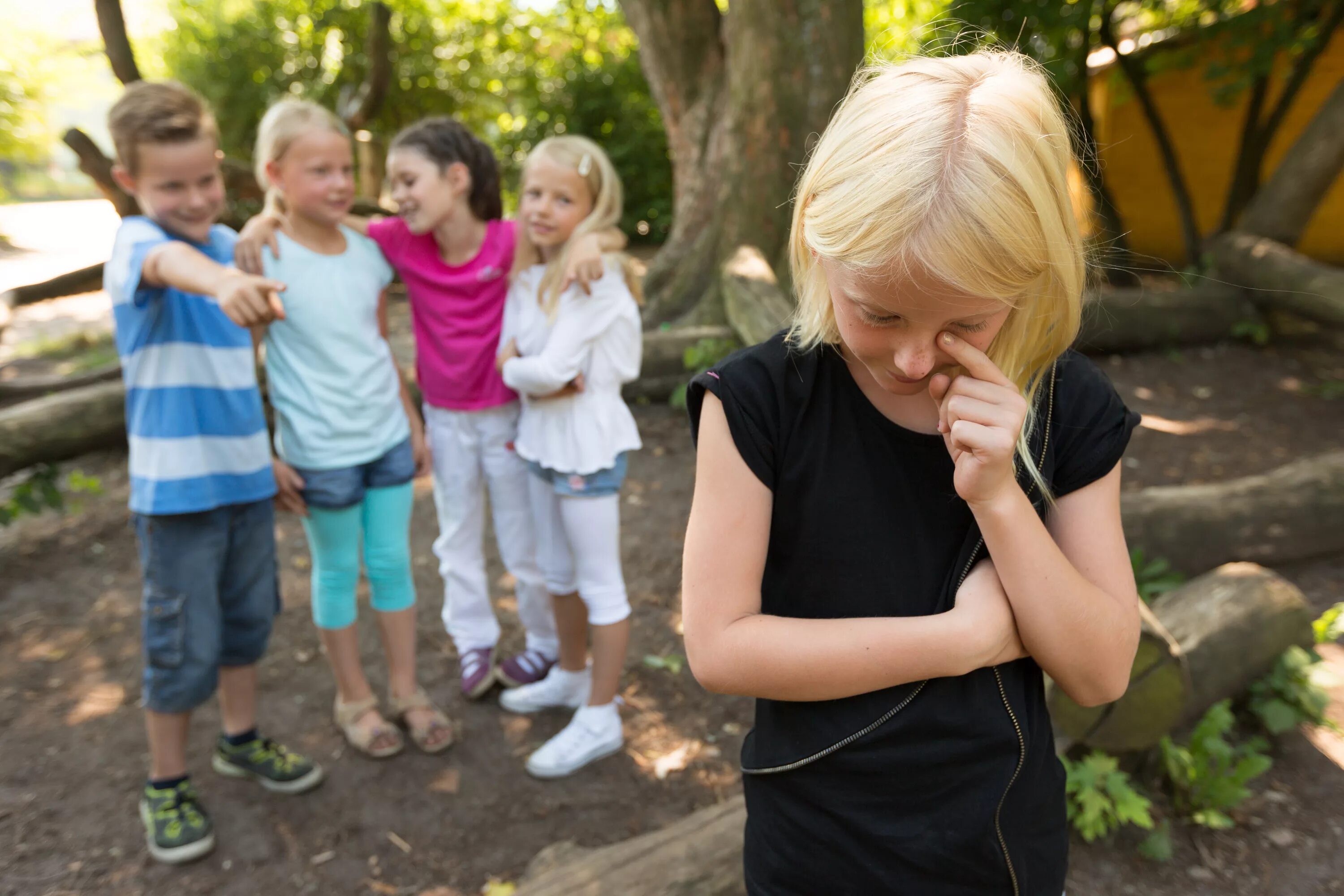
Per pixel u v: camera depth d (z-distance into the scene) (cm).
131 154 206
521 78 1334
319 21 1277
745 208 587
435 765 267
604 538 254
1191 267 854
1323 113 719
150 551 217
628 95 1254
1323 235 1002
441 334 267
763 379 102
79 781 259
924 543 100
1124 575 101
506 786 259
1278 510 353
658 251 1146
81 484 412
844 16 563
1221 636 259
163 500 210
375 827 243
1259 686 270
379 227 266
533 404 252
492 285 265
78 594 365
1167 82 1040
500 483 279
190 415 211
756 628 99
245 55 1283
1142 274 941
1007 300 82
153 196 210
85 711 292
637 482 462
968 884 102
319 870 229
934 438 99
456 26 1355
